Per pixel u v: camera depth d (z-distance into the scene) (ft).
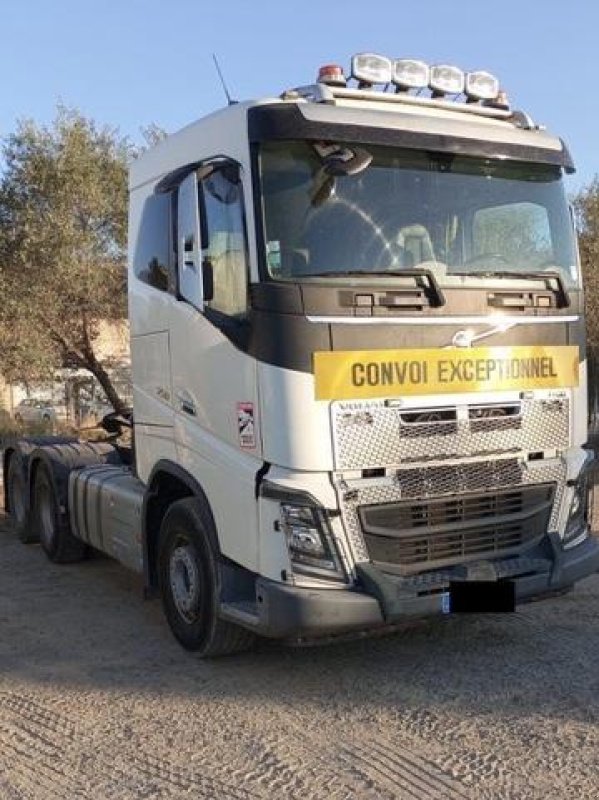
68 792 13.47
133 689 17.75
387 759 14.34
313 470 16.28
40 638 21.18
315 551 16.47
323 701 16.94
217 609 17.94
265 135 16.49
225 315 17.42
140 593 25.29
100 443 30.63
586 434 19.71
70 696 17.44
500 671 18.29
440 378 17.28
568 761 14.12
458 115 19.11
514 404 18.16
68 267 58.75
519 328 18.19
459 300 17.49
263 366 16.44
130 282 21.49
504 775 13.69
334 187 17.01
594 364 60.39
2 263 59.41
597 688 17.20
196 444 18.62
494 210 18.54
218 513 17.98
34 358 59.06
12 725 16.08
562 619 21.71
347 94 18.08
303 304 16.26
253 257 16.53
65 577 27.45
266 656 19.57
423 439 17.13
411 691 17.34
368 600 16.40
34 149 61.11
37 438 32.99
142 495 21.65
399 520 17.08
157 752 14.82
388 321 16.80
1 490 39.68
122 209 61.62
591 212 66.59
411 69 18.79
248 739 15.25
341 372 16.39
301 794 13.20
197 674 18.53
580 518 19.63
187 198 17.90
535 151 19.02
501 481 18.13
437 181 17.97
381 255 17.12
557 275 18.95
